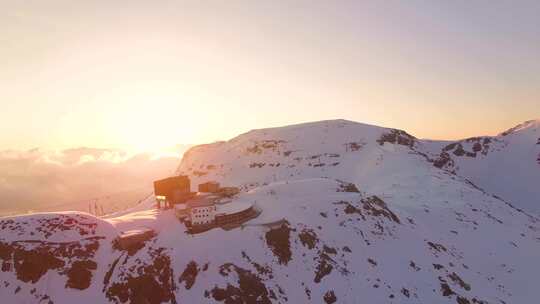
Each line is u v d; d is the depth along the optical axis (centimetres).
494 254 12188
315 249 9888
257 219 10562
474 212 14950
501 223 14488
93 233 9675
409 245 11206
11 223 9600
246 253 9300
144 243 9394
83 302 8106
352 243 10500
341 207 11706
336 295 8844
